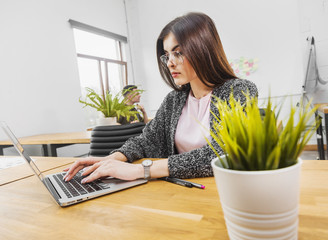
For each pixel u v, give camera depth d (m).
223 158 0.32
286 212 0.26
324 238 0.32
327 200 0.43
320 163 0.67
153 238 0.36
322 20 3.41
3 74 2.93
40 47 3.41
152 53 5.16
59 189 0.61
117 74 5.21
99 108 1.83
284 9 3.68
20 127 3.07
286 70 3.76
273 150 0.25
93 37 4.55
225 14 4.16
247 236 0.28
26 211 0.51
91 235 0.38
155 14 5.00
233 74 0.87
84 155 3.92
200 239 0.34
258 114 0.27
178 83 0.88
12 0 3.09
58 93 3.63
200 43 0.77
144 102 5.38
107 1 4.79
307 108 0.26
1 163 1.16
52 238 0.38
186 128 0.99
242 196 0.26
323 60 3.44
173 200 0.50
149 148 1.03
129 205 0.49
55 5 3.69
